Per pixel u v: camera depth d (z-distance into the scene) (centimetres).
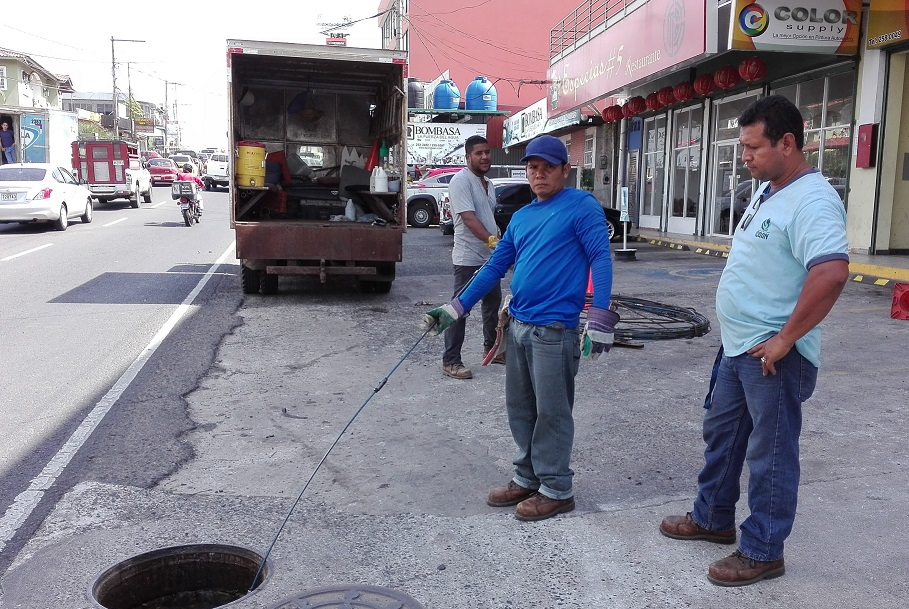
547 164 380
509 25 4203
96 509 410
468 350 771
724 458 353
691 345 781
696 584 333
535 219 389
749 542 333
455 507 412
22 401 596
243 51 1016
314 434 523
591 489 432
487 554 361
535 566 350
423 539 376
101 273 1273
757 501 329
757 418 323
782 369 316
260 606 318
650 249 1748
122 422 548
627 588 331
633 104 1981
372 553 362
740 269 325
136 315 934
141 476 454
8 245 1653
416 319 923
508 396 407
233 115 1020
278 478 450
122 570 353
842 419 540
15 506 413
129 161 2945
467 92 3609
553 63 2452
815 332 318
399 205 1067
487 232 640
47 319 906
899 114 1277
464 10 4184
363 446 500
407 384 644
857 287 1091
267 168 1151
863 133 1301
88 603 321
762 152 313
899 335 792
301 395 612
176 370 685
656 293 1107
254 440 512
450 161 3425
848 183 1360
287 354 746
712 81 1666
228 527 388
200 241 1775
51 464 471
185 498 423
